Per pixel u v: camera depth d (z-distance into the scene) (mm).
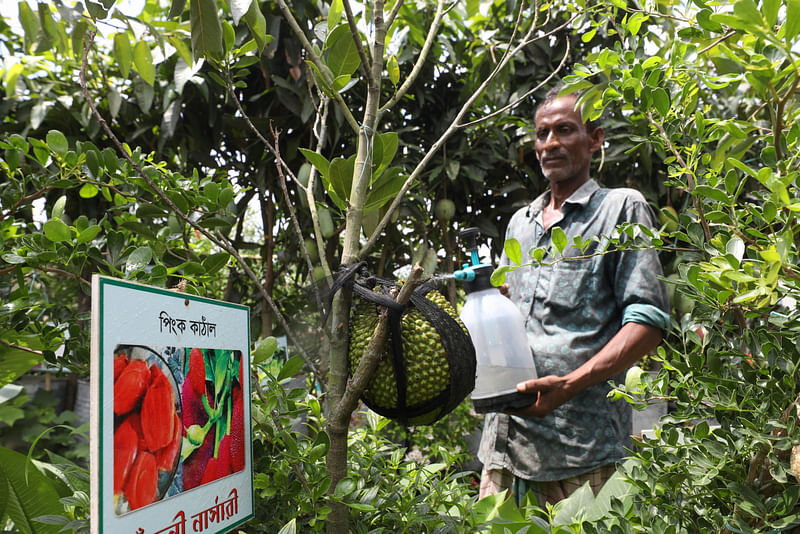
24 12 891
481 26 2150
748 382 594
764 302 515
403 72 1931
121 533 422
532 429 1248
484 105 1997
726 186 586
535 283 1323
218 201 772
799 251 603
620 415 1264
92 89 1923
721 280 539
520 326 1015
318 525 589
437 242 2145
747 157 1334
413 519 644
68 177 770
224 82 768
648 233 679
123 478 429
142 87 1729
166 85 1878
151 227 902
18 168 778
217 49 684
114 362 433
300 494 625
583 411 1215
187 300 524
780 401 563
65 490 705
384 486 741
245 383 603
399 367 589
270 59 1806
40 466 723
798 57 495
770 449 544
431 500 740
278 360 790
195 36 671
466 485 802
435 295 674
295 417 699
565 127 1314
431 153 718
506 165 2125
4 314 719
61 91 1963
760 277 492
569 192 1357
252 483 591
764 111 1331
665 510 625
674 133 692
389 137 641
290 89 1790
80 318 723
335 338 630
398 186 686
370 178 669
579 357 1214
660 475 609
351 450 799
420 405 617
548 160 1340
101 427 414
